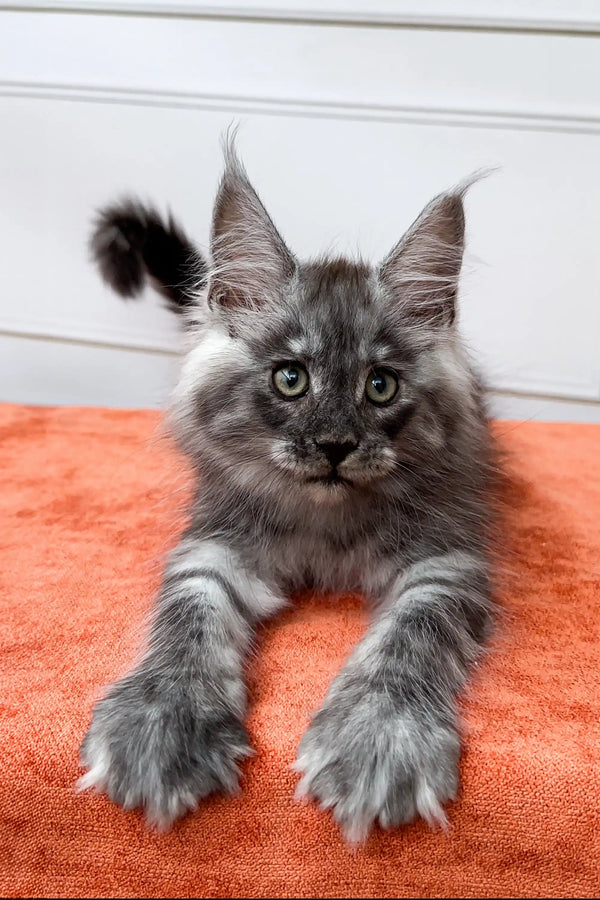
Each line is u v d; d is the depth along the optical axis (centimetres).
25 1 81
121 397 95
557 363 87
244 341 53
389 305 54
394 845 42
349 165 83
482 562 53
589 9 76
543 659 48
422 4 77
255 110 83
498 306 85
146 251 80
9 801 43
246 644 49
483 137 80
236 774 42
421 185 83
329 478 50
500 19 77
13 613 52
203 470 55
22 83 84
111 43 82
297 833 43
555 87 78
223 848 43
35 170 87
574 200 81
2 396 97
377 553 53
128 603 53
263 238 53
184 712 43
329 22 79
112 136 85
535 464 72
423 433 53
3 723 44
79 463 71
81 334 92
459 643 47
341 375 50
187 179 86
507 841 42
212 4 80
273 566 54
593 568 57
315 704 45
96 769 42
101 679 47
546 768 43
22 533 60
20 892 44
